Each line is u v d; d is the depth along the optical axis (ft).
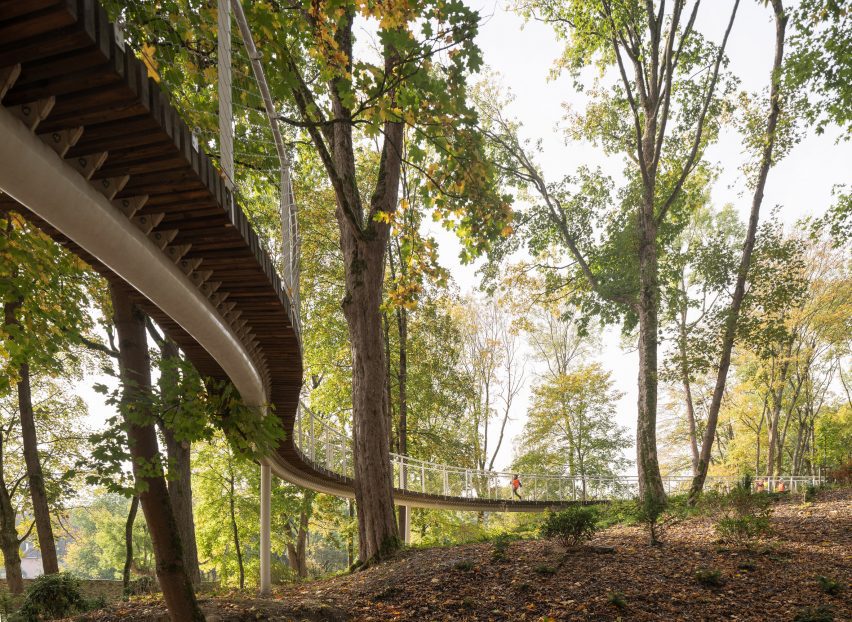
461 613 25.30
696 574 27.78
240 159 37.55
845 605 24.45
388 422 43.75
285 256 24.86
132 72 9.35
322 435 79.71
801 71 53.67
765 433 122.83
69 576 34.40
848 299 93.09
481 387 108.99
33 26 7.90
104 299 36.96
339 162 42.22
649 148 63.72
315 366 77.25
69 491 57.47
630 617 23.99
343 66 24.26
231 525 73.92
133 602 29.84
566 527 33.40
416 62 24.11
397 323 80.07
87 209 11.40
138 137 10.55
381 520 39.45
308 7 23.63
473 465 91.91
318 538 147.13
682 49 64.54
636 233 60.95
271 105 23.35
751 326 55.77
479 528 83.05
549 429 109.50
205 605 26.23
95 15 8.32
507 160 68.95
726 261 59.62
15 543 51.39
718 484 83.71
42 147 10.02
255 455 26.18
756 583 27.25
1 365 24.50
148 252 13.53
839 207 55.52
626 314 64.18
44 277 22.84
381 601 27.66
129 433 20.39
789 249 56.59
